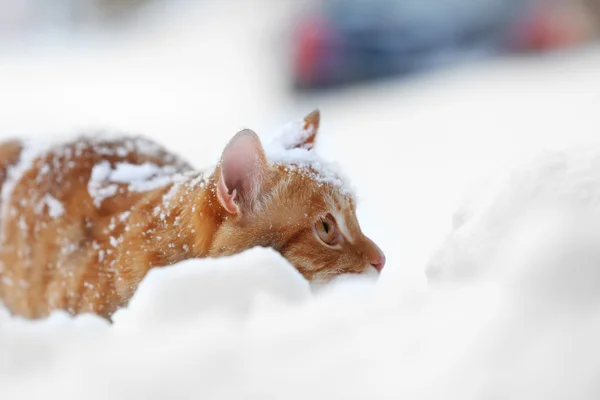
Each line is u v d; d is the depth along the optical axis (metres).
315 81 2.81
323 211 1.10
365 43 2.76
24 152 1.20
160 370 0.88
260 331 0.91
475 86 2.31
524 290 0.89
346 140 1.96
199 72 4.60
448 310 0.89
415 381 0.85
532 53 2.74
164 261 1.09
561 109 1.82
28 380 0.90
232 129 2.53
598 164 0.97
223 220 1.08
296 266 1.10
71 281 1.12
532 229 0.95
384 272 1.21
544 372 0.84
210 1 7.01
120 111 3.32
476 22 2.77
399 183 1.56
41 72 4.85
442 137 1.81
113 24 7.52
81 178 1.16
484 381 0.84
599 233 0.92
